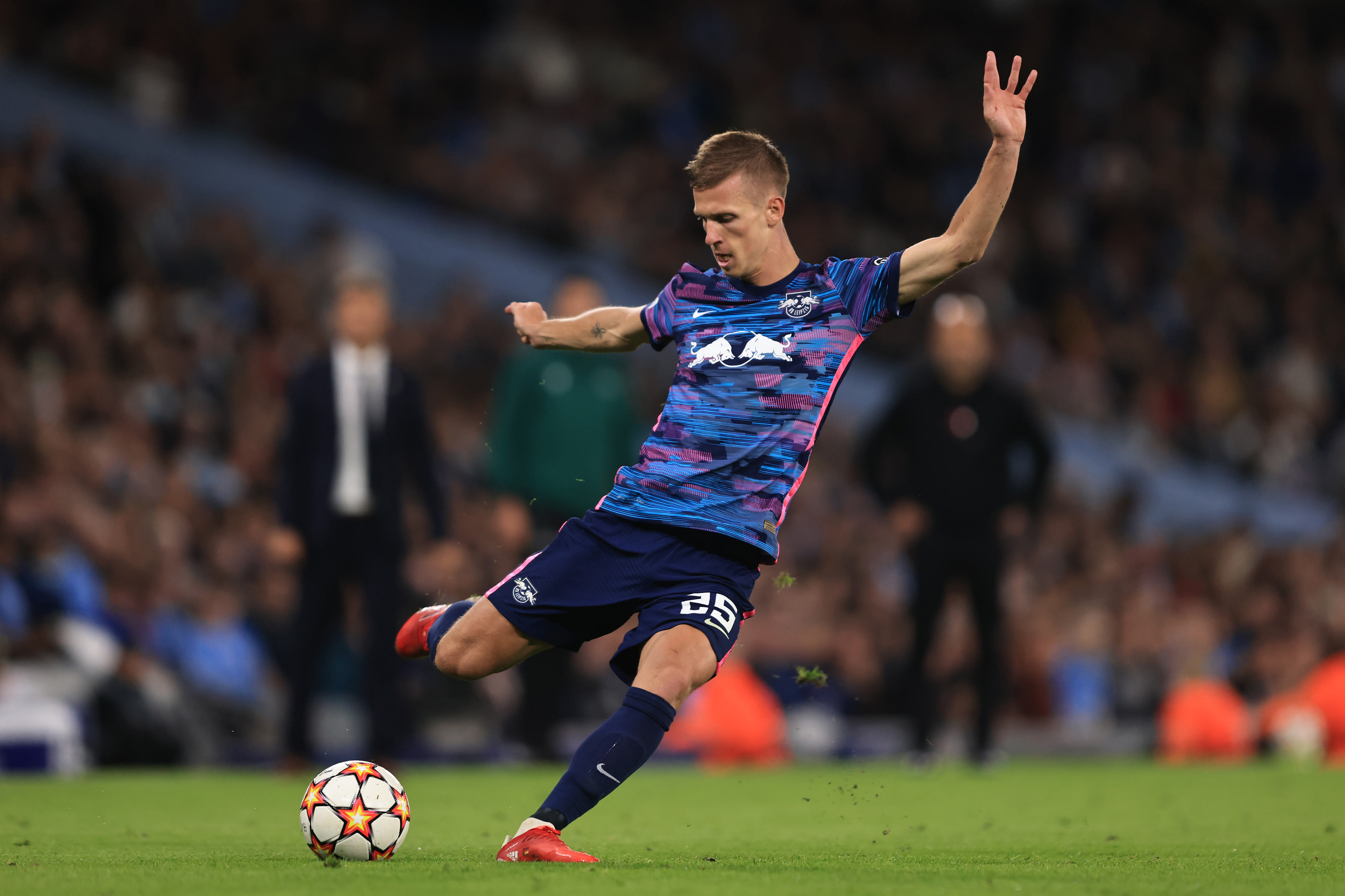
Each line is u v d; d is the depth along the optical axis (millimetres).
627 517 14781
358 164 76250
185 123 71625
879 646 46719
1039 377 77125
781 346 15023
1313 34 102688
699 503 14680
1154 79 96812
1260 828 20000
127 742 34781
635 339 15945
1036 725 47750
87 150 65875
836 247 83750
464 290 64688
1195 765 37312
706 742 38812
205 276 58219
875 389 74312
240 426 50531
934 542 33625
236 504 45719
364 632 30734
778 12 96062
